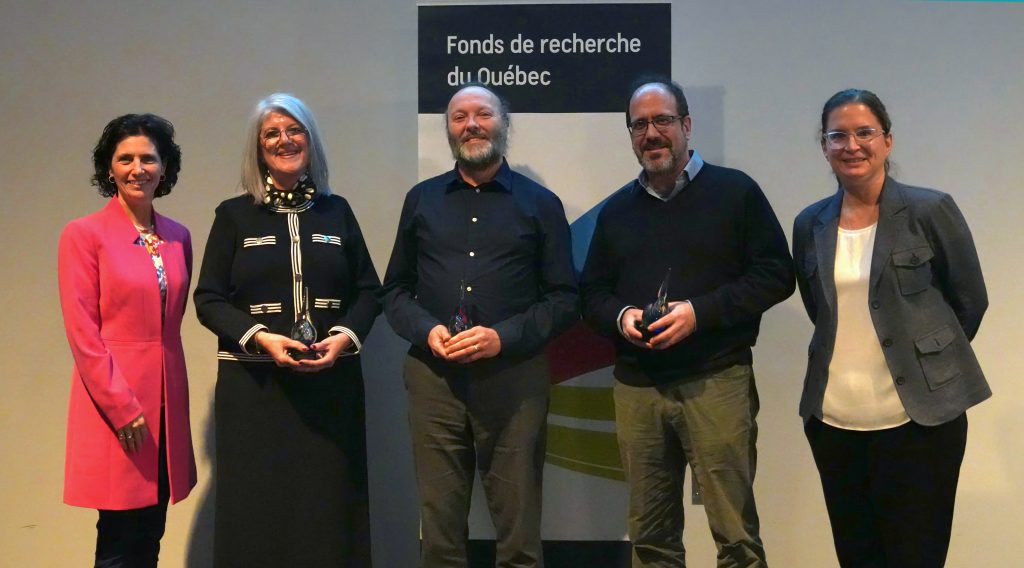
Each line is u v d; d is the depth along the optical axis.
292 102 2.74
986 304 2.37
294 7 3.32
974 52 3.23
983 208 3.23
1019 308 3.21
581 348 3.11
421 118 3.15
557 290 2.71
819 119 3.24
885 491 2.31
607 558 3.09
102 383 2.44
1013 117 3.23
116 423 2.46
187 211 3.34
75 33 3.35
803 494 3.24
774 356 3.25
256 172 2.74
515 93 3.15
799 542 3.24
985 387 2.34
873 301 2.32
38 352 3.35
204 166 3.33
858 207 2.42
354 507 2.73
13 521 3.33
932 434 2.27
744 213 2.60
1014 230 3.22
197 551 3.30
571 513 3.11
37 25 3.35
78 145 3.36
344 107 3.31
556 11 3.14
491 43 3.15
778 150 3.24
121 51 3.35
